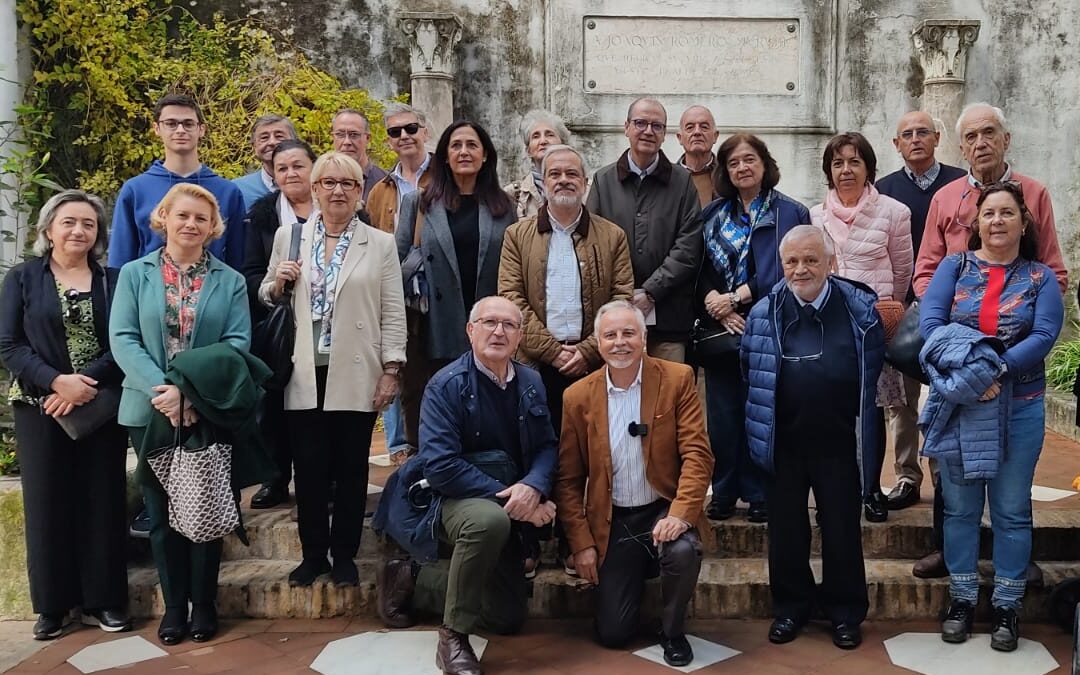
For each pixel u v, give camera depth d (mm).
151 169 4059
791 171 7254
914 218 4406
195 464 3330
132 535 4070
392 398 3732
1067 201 7340
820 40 7160
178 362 3312
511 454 3414
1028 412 3307
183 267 3547
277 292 3646
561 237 3818
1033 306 3301
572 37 7094
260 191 4605
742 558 4008
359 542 3855
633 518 3449
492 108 7172
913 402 4266
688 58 7148
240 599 3766
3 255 6051
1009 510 3361
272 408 4023
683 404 3414
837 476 3387
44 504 3521
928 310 3436
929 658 3301
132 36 6738
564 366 3701
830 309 3395
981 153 3682
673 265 3926
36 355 3471
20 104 6352
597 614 3449
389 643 3490
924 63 7137
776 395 3398
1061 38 7246
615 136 7164
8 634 3646
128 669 3279
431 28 6809
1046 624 3633
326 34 7082
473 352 3422
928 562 3750
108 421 3570
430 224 3982
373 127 6797
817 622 3658
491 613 3510
